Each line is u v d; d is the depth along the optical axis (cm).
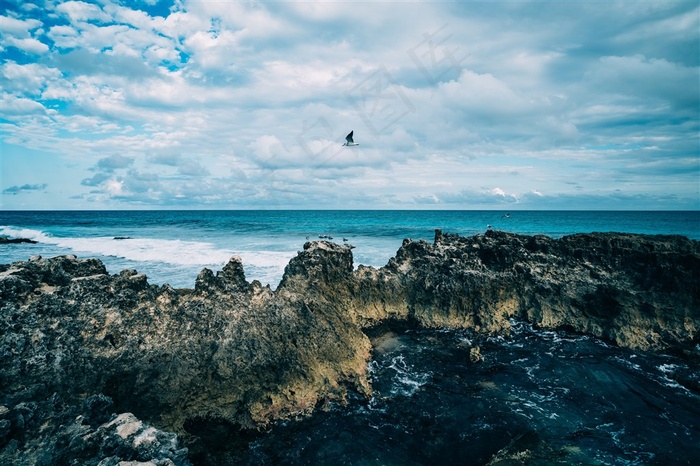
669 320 2088
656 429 1401
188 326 1485
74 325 1341
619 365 1855
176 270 3384
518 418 1448
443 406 1528
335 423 1430
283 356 1515
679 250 2284
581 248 2473
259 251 4375
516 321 2262
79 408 1158
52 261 1522
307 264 1994
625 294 2170
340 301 2019
